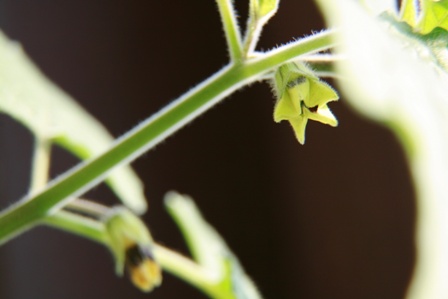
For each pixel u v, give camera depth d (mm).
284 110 256
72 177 270
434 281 271
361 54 207
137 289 615
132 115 618
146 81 623
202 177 653
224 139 665
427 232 262
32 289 583
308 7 627
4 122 566
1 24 569
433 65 220
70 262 597
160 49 629
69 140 320
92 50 608
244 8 604
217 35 636
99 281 606
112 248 297
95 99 607
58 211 293
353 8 208
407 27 222
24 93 317
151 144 265
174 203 344
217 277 321
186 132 650
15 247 574
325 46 248
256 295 341
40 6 589
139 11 622
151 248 299
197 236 341
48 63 590
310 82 256
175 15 633
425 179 241
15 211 271
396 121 251
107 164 267
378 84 215
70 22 600
